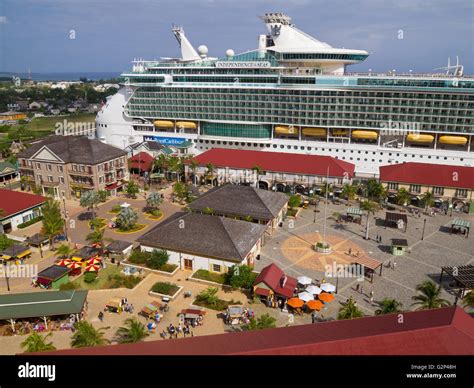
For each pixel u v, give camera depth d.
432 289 45.22
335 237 74.75
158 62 137.62
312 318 49.44
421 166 93.94
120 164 100.69
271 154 106.62
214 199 79.12
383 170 97.38
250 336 32.28
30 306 46.94
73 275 59.19
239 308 49.06
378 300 54.00
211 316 50.16
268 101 115.44
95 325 47.72
